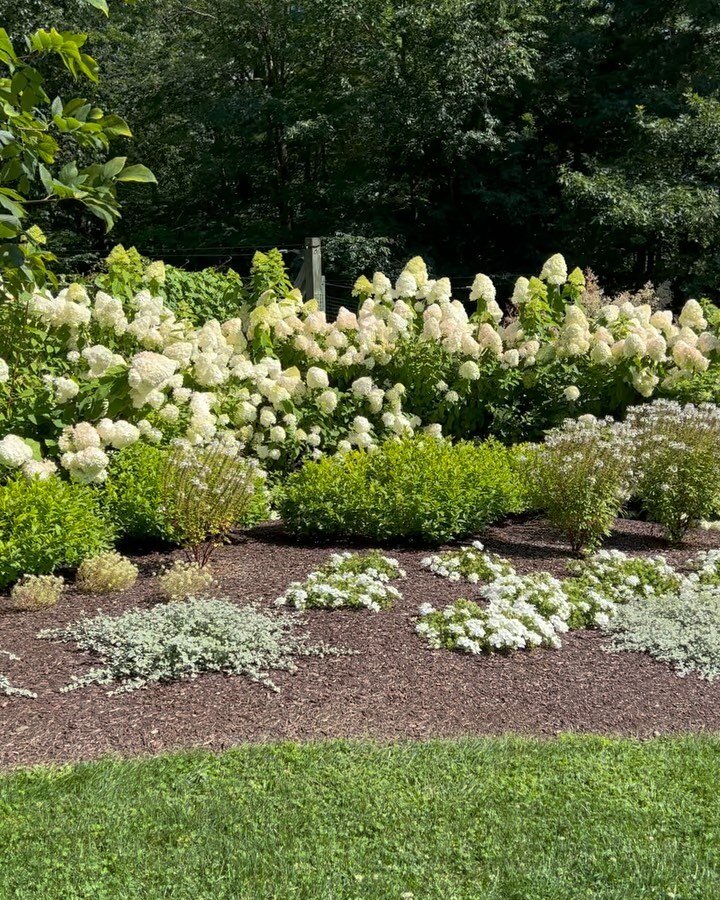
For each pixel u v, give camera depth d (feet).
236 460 23.03
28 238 13.14
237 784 12.39
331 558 21.84
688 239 69.46
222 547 22.98
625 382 30.50
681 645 17.90
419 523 23.54
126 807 11.70
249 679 15.75
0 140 11.28
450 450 25.43
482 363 30.22
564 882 10.44
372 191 74.49
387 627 17.92
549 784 12.71
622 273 75.66
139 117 82.17
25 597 18.17
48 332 22.76
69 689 15.05
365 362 29.25
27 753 13.28
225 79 80.79
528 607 18.54
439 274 73.31
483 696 15.71
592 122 72.95
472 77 67.00
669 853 11.09
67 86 68.39
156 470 22.47
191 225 82.43
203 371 24.39
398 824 11.53
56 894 9.87
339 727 14.40
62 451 21.95
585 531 23.88
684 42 71.92
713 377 31.24
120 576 19.47
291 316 29.66
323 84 77.36
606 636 18.62
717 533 27.12
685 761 13.69
